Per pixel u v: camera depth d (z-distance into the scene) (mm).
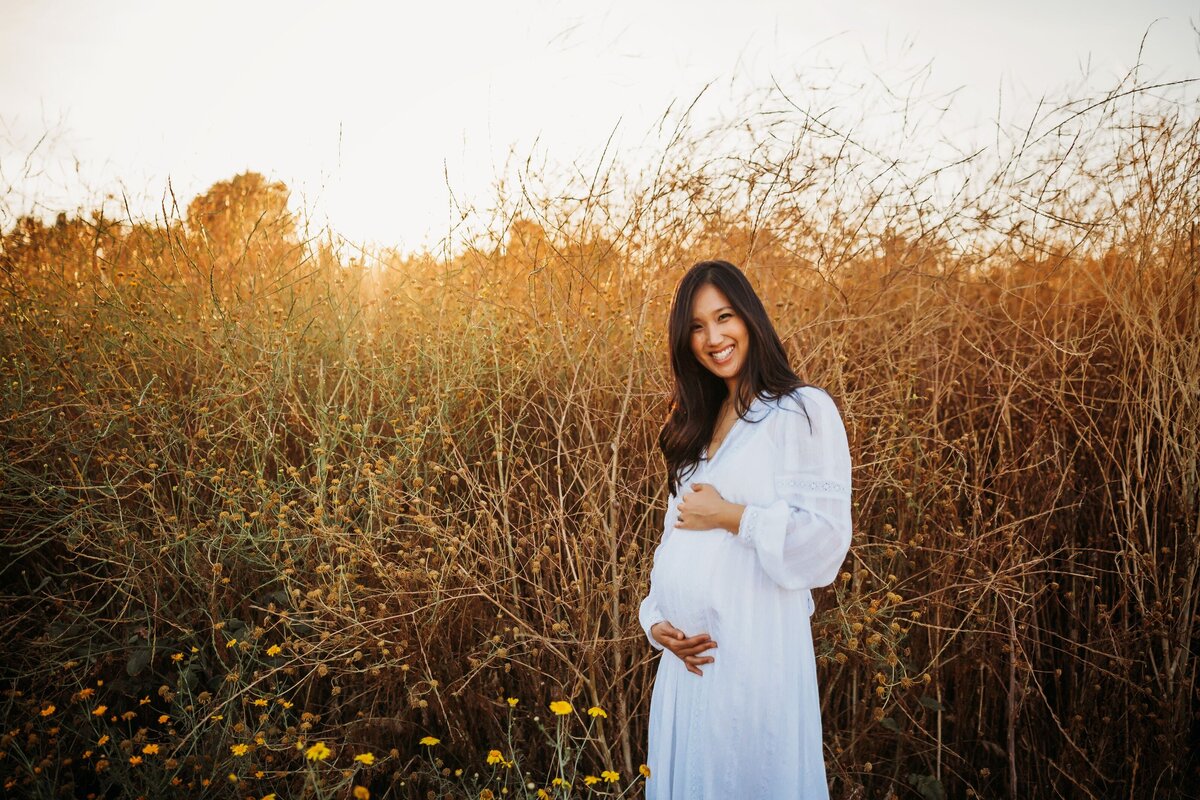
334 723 2334
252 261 3357
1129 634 2395
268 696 2066
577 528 2492
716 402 1823
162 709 2490
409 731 2312
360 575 2350
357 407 2668
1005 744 2523
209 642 2408
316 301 3131
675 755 1644
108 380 2787
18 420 2588
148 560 2416
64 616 2475
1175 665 2324
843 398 2529
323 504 2338
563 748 2176
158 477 2592
